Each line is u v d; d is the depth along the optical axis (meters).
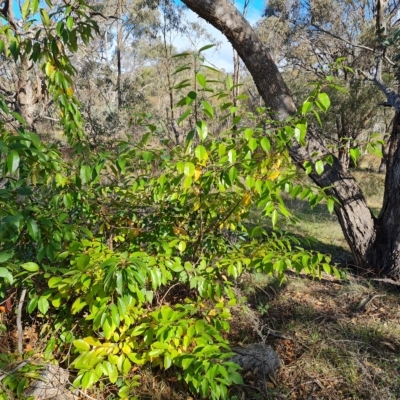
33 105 5.74
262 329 3.09
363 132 13.40
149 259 1.98
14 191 1.79
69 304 2.30
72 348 2.39
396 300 3.92
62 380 2.20
